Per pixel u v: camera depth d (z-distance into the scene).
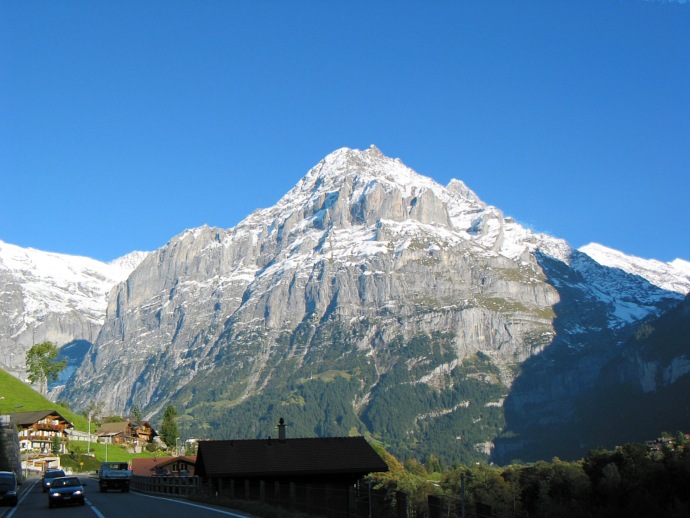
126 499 55.84
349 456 71.50
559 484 98.44
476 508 27.25
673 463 82.81
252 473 66.56
